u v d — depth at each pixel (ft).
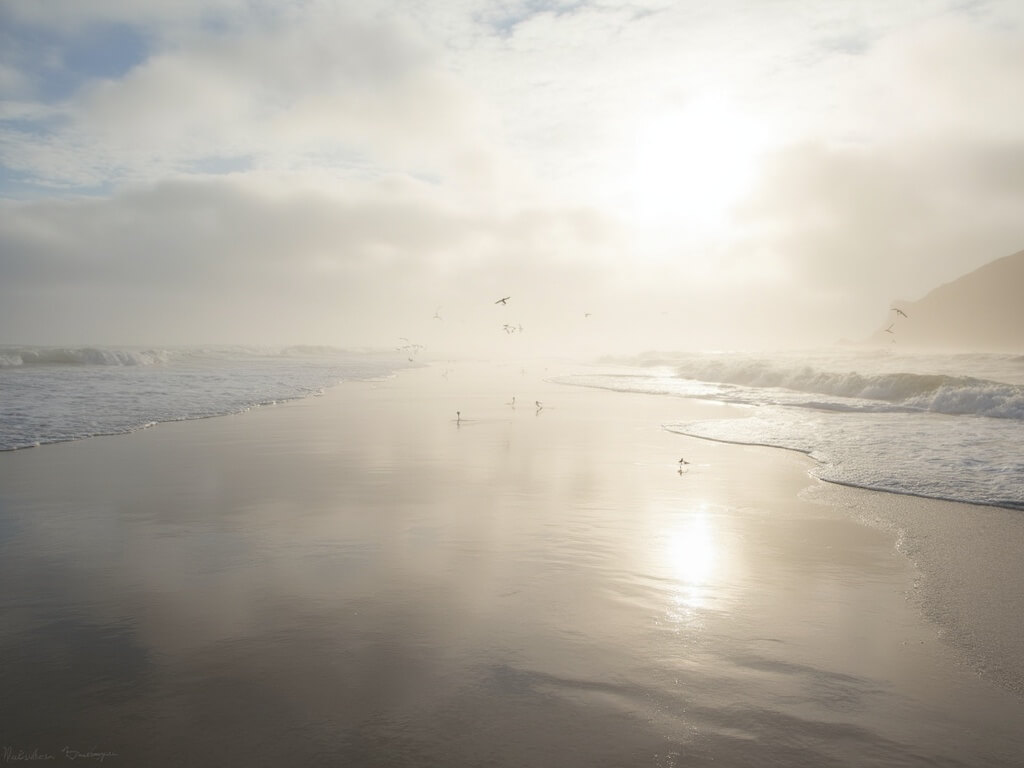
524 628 16.89
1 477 35.32
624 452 44.98
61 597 18.72
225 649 15.53
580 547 23.71
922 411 70.79
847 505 29.91
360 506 29.53
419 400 87.56
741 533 25.49
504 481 35.22
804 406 79.20
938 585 19.99
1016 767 11.39
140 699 13.34
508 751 11.71
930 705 13.42
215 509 28.76
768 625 17.21
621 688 13.98
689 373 148.66
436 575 20.71
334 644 15.85
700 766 11.37
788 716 12.98
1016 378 107.65
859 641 16.30
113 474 36.35
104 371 144.46
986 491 31.94
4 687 13.80
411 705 13.17
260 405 77.92
